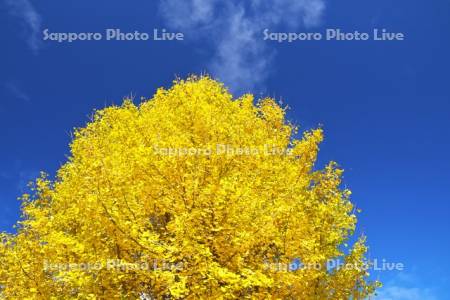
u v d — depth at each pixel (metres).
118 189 8.69
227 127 11.17
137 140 11.14
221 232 8.84
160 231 10.22
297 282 9.30
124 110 13.52
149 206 9.60
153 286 8.92
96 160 9.21
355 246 11.07
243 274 8.26
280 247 9.45
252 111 14.55
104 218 8.39
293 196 10.06
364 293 10.61
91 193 8.82
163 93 14.23
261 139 12.27
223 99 13.27
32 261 9.34
